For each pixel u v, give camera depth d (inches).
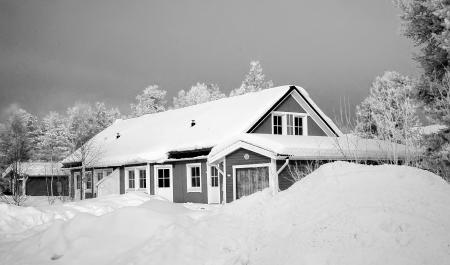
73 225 327.9
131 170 1083.3
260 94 1012.5
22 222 460.4
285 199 268.7
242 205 293.1
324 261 188.4
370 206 217.2
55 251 298.2
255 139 685.3
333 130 986.7
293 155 644.7
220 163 808.9
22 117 2219.5
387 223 198.7
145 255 252.1
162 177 990.4
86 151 1227.9
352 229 202.5
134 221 311.3
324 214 226.4
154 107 2434.8
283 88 941.8
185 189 925.2
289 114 940.0
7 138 1497.3
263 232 243.4
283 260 202.8
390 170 254.7
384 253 182.4
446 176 498.3
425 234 188.4
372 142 746.2
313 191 260.1
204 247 247.3
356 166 276.7
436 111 587.8
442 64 642.2
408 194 223.0
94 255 281.0
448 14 608.7
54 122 2362.2
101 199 633.0
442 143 575.2
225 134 866.8
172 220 309.1
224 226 267.4
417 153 474.6
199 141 909.2
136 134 1263.5
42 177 1525.6
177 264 233.3
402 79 670.5
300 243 208.4
